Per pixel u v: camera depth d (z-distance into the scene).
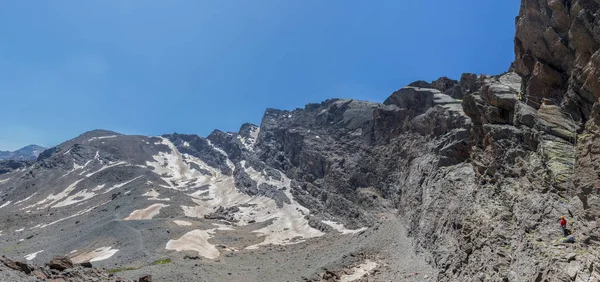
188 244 73.94
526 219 26.55
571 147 26.83
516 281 24.27
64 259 33.06
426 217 49.59
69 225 105.38
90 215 114.06
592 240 20.00
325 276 46.31
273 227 95.12
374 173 92.19
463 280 31.53
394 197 79.12
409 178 69.69
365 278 43.53
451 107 65.88
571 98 28.34
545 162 27.11
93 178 164.88
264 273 53.50
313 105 167.25
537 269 22.39
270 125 186.12
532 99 33.00
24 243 89.81
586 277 18.78
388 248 54.12
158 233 81.62
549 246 22.67
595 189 20.67
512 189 30.75
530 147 30.48
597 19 24.16
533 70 33.22
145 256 66.44
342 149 114.44
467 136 52.81
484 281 28.23
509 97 34.69
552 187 25.52
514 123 33.31
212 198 143.25
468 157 51.72
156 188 140.25
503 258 27.12
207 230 90.38
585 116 27.00
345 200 94.19
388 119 95.12
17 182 179.62
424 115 74.88
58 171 182.75
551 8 29.88
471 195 40.66
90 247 79.81
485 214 32.38
